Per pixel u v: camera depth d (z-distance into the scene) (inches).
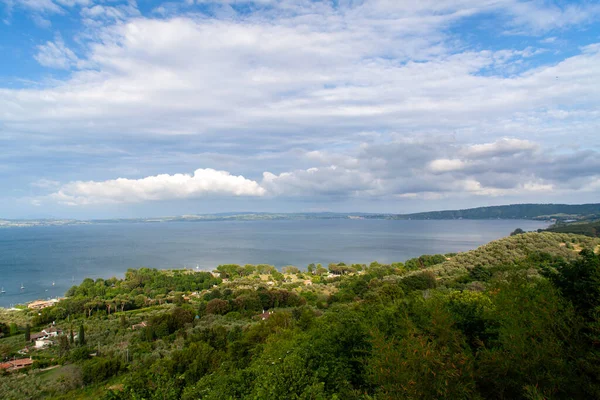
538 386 259.6
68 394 1163.9
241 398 454.3
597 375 247.8
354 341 521.7
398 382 263.4
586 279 359.6
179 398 495.2
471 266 1977.1
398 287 1764.3
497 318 346.9
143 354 1545.3
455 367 263.4
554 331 279.4
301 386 398.6
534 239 2068.2
